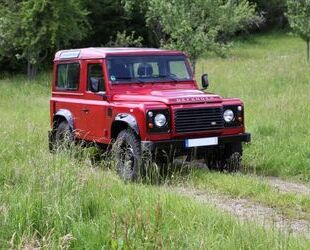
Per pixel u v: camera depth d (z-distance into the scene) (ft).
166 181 32.68
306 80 78.74
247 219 23.85
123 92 38.19
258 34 217.36
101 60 39.24
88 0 158.20
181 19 77.61
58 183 25.70
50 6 117.19
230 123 36.35
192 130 34.99
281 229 23.43
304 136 44.45
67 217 22.68
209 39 79.00
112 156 35.55
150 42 163.63
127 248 19.69
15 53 136.26
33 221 22.63
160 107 34.42
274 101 59.26
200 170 37.09
